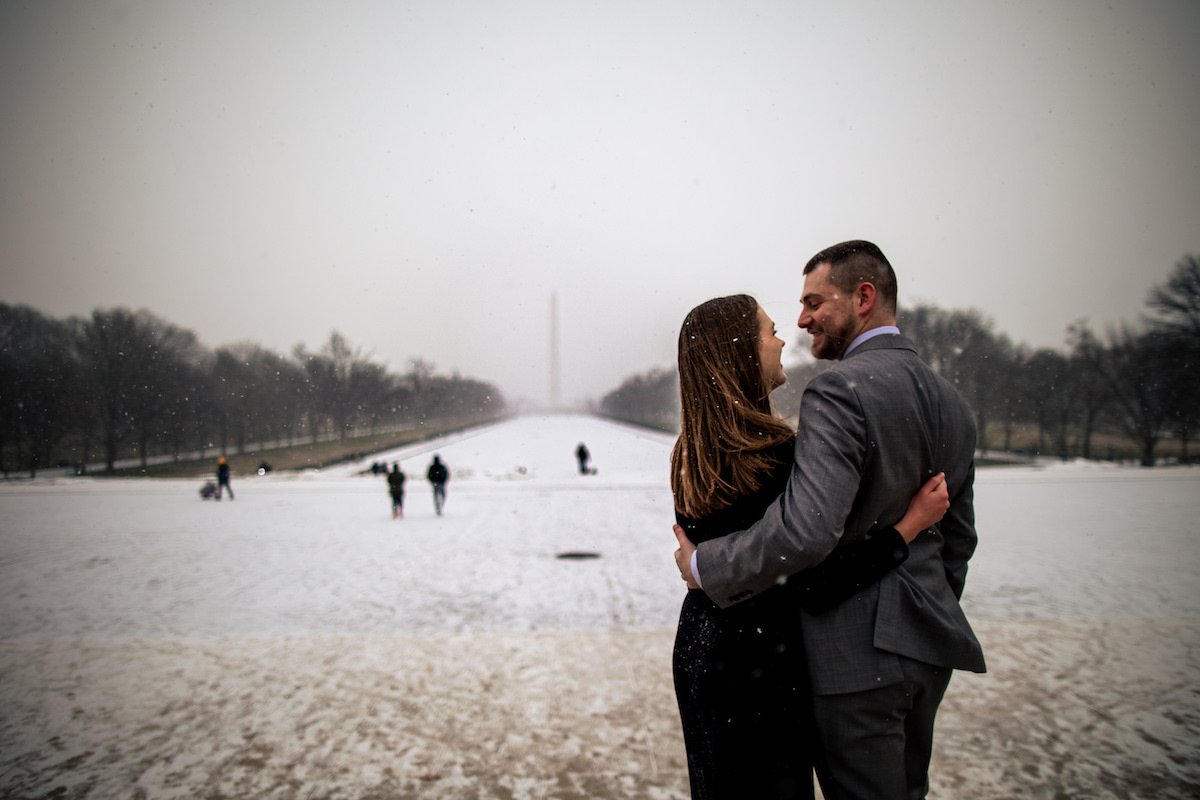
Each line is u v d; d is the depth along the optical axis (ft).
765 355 5.62
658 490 73.41
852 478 4.67
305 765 11.93
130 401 83.82
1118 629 19.62
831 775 5.05
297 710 14.55
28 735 13.28
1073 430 115.14
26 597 27.50
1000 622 20.65
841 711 4.91
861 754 4.89
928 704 5.21
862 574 4.95
